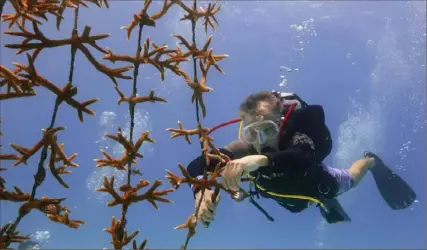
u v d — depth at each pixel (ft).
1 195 4.66
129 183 5.17
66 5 5.47
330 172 12.43
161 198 5.20
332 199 14.01
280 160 8.91
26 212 4.70
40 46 4.68
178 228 5.79
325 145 11.12
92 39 4.77
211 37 5.60
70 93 4.66
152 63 5.28
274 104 9.55
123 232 5.10
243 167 7.16
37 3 5.11
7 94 4.71
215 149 5.83
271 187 9.74
